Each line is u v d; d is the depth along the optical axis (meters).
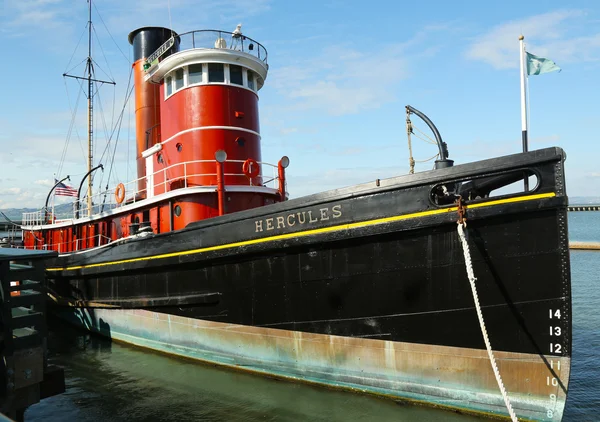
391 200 7.35
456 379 7.25
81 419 7.70
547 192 6.46
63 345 12.26
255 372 9.15
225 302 9.35
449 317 7.21
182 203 11.30
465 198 7.34
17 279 6.02
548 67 7.80
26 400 5.88
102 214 13.80
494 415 7.03
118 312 11.99
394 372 7.70
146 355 10.98
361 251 7.71
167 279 10.34
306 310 8.35
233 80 12.56
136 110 15.61
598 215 147.38
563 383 6.62
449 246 7.10
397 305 7.54
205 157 11.93
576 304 17.09
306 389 8.41
